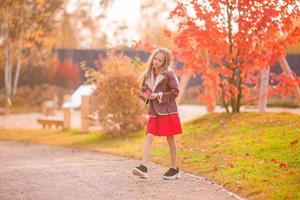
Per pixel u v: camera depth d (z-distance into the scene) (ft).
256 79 46.78
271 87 47.19
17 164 33.88
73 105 79.97
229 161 31.09
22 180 27.99
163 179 27.89
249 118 44.19
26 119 78.02
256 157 31.19
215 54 45.68
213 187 25.73
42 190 25.43
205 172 29.07
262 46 44.01
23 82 115.14
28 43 105.29
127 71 50.52
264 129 38.86
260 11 42.34
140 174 27.20
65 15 133.80
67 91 113.80
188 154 34.96
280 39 43.16
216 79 46.85
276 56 43.32
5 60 103.30
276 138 35.01
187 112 79.61
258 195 23.13
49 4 110.83
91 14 134.82
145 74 28.25
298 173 26.09
